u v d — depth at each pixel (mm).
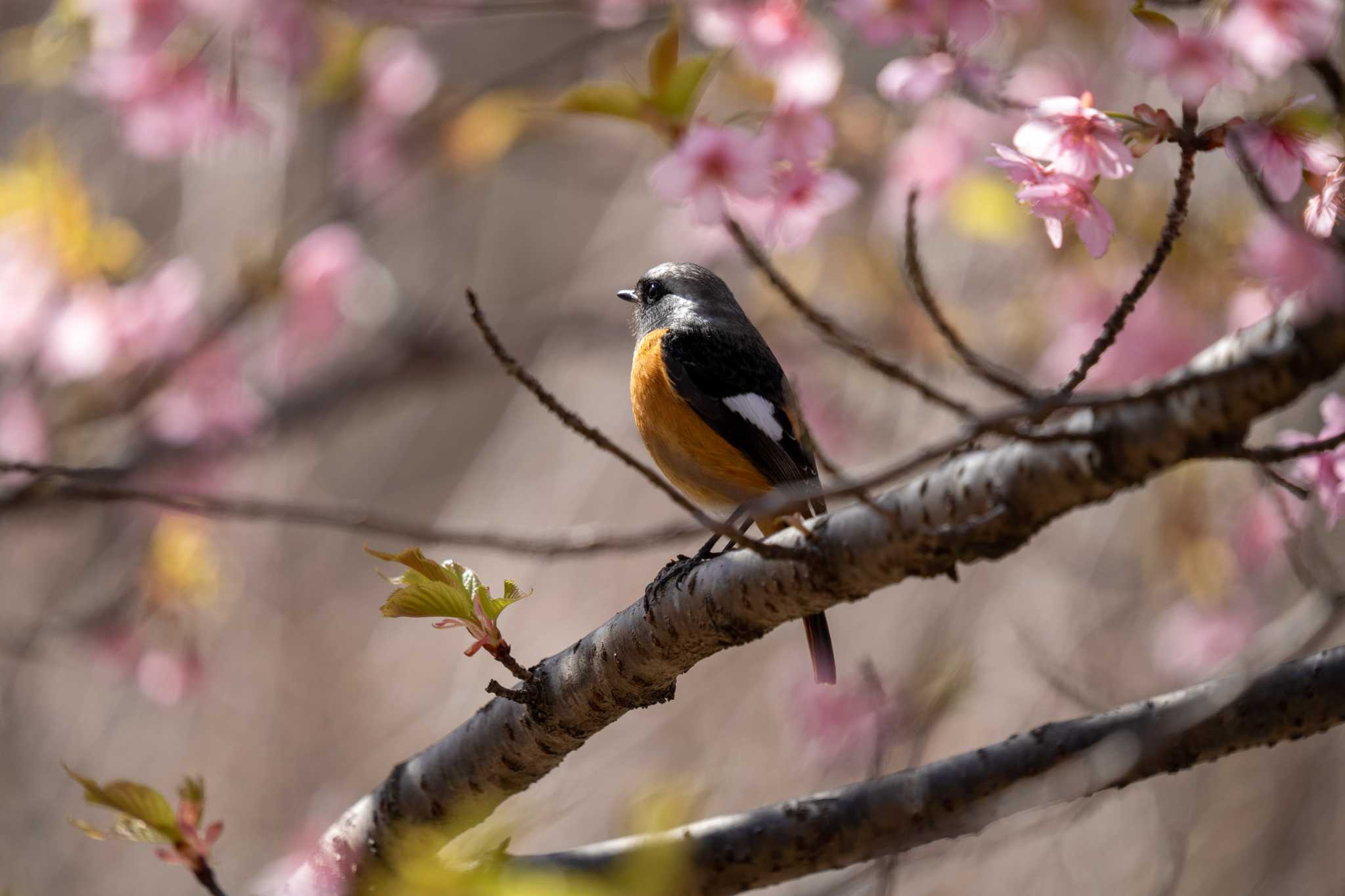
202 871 5117
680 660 5438
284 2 10195
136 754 16719
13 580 15156
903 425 13078
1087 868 13414
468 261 20562
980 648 13523
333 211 13094
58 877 15859
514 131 12352
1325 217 4473
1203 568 10898
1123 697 12859
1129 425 4066
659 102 6246
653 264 16391
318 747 17234
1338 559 11344
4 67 10641
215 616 14914
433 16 10242
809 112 6828
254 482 17047
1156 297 9805
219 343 11688
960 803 5500
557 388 17484
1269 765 14367
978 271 12547
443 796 5863
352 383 16719
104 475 9492
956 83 6645
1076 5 10320
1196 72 4668
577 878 5031
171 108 9891
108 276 11000
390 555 5191
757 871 5625
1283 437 5379
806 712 11039
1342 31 6555
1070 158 4863
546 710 5629
